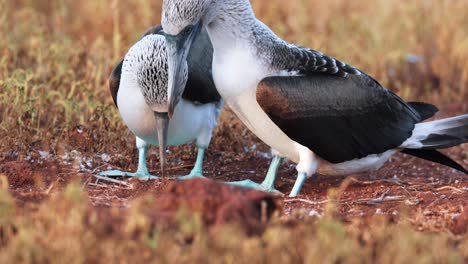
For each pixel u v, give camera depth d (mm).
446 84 19766
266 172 14391
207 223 9070
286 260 8250
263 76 11891
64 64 16766
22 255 8109
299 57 12273
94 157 14000
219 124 15242
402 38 21281
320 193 12914
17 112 14242
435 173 14711
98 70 16781
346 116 12359
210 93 13016
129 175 13234
